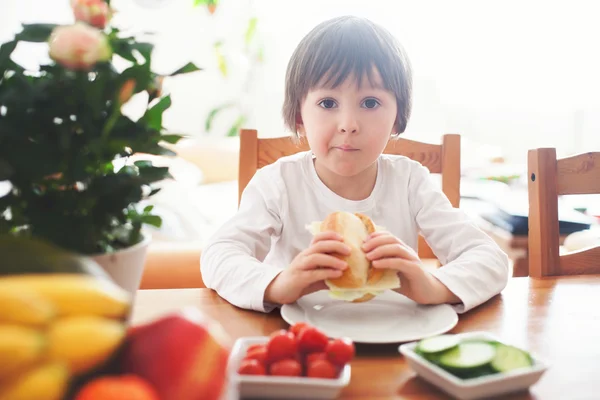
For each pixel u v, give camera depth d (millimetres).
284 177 1110
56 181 542
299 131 1097
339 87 919
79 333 308
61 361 302
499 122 2992
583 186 1038
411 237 1104
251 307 733
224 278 792
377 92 926
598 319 702
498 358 492
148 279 1380
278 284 729
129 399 300
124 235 596
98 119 548
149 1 2703
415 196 1108
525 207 1867
